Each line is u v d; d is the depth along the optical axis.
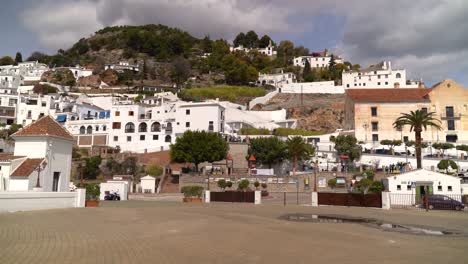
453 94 89.00
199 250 13.88
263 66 199.25
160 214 27.97
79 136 96.62
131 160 81.94
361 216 28.77
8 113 106.12
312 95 145.62
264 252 13.66
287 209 34.59
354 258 12.84
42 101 107.25
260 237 17.17
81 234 17.34
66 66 187.50
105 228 19.62
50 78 161.25
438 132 87.75
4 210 26.80
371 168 73.38
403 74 143.50
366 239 17.25
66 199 32.75
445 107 88.62
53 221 22.11
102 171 80.00
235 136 90.38
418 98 89.62
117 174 79.44
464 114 87.75
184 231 18.86
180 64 177.00
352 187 60.44
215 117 89.12
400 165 71.81
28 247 14.04
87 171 76.94
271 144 77.31
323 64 198.12
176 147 73.12
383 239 17.38
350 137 78.81
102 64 193.25
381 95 92.75
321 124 118.69
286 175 66.62
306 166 78.31
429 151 80.50
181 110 91.88
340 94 144.25
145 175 75.75
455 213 32.12
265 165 79.31
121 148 93.25
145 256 12.67
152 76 177.75
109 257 12.42
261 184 64.69
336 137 82.50
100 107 121.06
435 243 16.47
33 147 37.19
